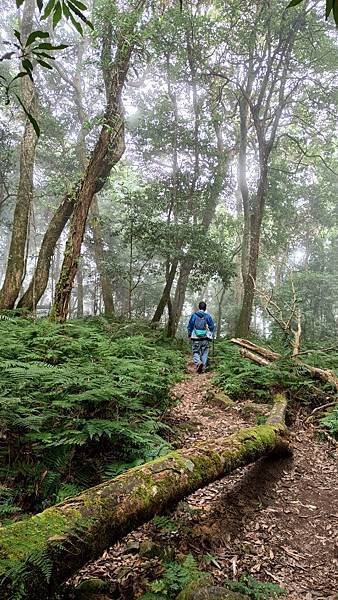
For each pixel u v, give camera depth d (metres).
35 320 11.70
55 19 2.22
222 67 18.59
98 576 2.75
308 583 2.97
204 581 2.55
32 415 4.06
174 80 17.80
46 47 2.13
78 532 2.40
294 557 3.29
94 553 2.47
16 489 3.54
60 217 15.61
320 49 16.83
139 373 6.01
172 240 16.19
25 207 15.46
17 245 15.14
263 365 9.13
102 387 4.64
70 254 11.15
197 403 7.65
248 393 7.86
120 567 2.85
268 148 16.19
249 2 15.60
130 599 2.53
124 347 7.64
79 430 4.26
